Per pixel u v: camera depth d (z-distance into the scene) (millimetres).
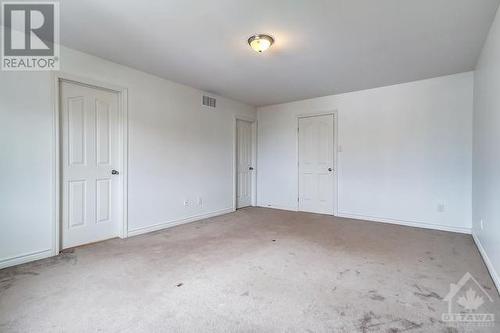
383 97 4281
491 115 2436
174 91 4020
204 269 2414
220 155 4898
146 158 3643
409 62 3260
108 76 3199
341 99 4711
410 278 2229
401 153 4137
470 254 2812
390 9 2145
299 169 5266
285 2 2059
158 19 2309
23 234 2543
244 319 1659
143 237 3420
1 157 2406
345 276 2270
